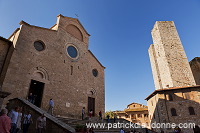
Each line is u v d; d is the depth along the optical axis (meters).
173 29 35.62
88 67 25.27
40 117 9.23
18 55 16.36
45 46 19.78
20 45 16.89
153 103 30.25
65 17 24.50
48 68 19.06
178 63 31.39
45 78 18.38
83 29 27.36
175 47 33.25
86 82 23.83
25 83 16.11
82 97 22.22
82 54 25.09
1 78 15.09
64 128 8.39
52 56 20.12
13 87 14.99
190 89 26.42
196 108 24.72
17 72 15.76
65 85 20.34
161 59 33.44
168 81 30.58
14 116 7.42
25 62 16.84
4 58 16.50
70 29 24.98
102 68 28.28
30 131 10.09
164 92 27.62
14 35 18.38
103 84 27.09
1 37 16.52
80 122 14.90
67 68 21.58
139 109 47.84
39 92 17.97
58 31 22.41
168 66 31.08
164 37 34.69
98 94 25.30
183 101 25.91
